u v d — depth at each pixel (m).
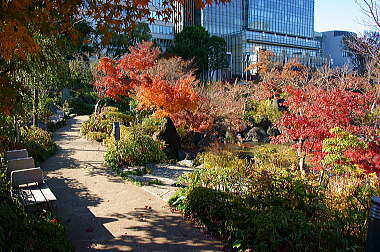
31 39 3.56
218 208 5.65
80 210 6.47
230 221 5.25
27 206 5.63
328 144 8.36
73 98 30.36
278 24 83.69
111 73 21.53
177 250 4.80
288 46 79.62
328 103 9.71
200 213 5.93
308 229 4.52
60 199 7.13
